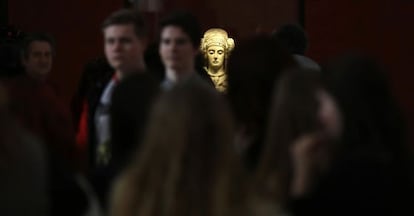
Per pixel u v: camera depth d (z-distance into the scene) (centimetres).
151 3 1652
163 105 514
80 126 906
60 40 1661
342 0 1686
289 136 556
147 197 505
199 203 501
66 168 634
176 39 821
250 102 626
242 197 508
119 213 510
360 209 532
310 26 1681
